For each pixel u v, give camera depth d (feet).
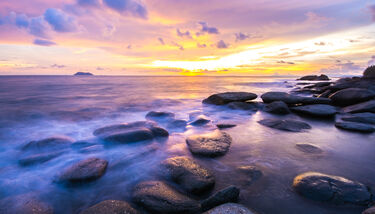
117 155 14.51
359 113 26.05
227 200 8.43
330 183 9.30
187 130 21.36
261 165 12.71
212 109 34.88
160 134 18.66
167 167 11.74
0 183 10.83
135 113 31.71
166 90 77.82
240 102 35.29
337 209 8.21
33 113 30.81
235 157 14.07
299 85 108.68
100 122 25.68
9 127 22.86
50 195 9.87
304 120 25.93
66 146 15.90
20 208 8.49
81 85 104.53
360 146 15.96
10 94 57.72
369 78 64.59
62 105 39.04
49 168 12.47
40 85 100.53
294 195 9.29
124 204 8.39
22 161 13.04
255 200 9.02
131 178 11.36
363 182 10.44
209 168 12.37
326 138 18.11
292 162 13.11
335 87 48.52
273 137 18.67
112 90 75.72
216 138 17.21
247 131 20.79
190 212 8.27
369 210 7.25
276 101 32.27
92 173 11.01
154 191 9.21
